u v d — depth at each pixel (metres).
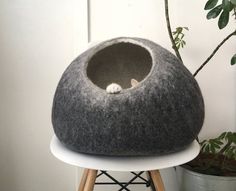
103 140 0.56
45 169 1.10
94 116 0.56
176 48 0.91
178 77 0.61
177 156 0.61
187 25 1.02
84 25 0.99
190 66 1.05
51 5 0.99
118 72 0.80
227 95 1.08
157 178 0.68
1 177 1.09
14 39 1.00
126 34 1.02
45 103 1.05
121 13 1.00
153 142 0.56
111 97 0.56
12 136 1.06
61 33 1.01
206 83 1.07
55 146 0.67
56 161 1.09
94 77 0.77
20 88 1.03
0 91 1.03
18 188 1.11
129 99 0.56
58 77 1.04
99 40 0.99
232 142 0.96
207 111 1.09
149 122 0.56
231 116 1.10
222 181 0.85
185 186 0.93
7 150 1.07
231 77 1.07
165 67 0.60
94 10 0.99
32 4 0.99
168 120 0.57
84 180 0.80
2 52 1.00
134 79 0.80
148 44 0.67
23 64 1.02
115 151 0.57
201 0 1.01
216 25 1.03
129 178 1.08
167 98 0.57
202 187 0.88
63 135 0.61
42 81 1.04
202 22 1.02
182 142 0.60
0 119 1.04
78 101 0.58
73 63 0.67
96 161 0.59
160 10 1.01
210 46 1.04
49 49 1.02
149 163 0.59
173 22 1.02
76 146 0.59
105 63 0.78
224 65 1.06
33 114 1.05
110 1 0.99
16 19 0.99
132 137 0.55
